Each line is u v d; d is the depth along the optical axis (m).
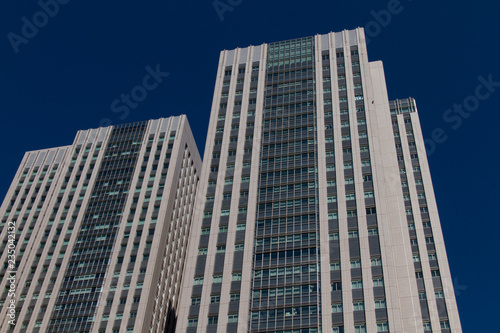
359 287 71.62
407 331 82.88
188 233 130.50
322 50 110.50
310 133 95.00
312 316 70.31
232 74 110.81
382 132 108.75
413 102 137.88
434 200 113.31
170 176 123.62
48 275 109.00
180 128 136.38
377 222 78.50
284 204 85.06
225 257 79.50
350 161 88.19
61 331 98.06
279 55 112.81
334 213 81.56
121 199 121.25
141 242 110.69
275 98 103.44
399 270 90.00
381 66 118.38
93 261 109.62
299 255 77.56
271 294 73.94
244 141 96.50
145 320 97.38
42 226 119.81
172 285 115.00
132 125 141.00
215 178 91.62
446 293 98.12
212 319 72.50
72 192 126.31
